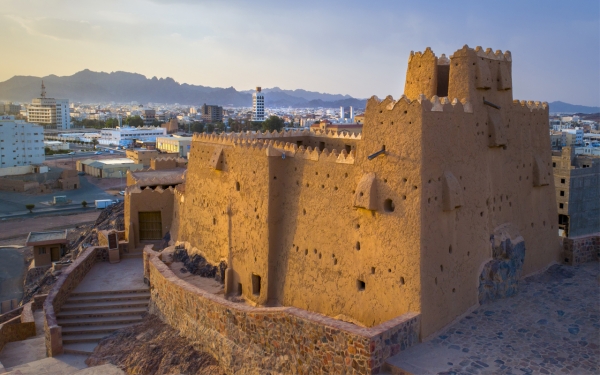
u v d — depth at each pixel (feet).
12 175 425.28
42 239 199.93
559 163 233.35
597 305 78.02
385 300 73.51
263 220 93.20
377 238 74.95
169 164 197.26
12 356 98.53
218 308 82.69
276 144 96.99
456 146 75.46
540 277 91.86
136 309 107.34
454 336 69.46
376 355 60.80
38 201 353.10
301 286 88.07
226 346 80.28
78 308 106.11
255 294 96.48
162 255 121.70
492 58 84.38
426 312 68.85
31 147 490.49
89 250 130.82
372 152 75.66
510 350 64.80
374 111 75.46
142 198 139.85
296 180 90.22
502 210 87.35
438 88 86.74
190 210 122.62
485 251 81.56
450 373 59.06
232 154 103.09
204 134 118.42
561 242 101.76
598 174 238.89
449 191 71.87
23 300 161.17
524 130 92.94
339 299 81.25
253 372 74.90
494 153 85.46
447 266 73.36
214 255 111.34
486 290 80.28
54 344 94.12
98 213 316.19
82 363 90.79
